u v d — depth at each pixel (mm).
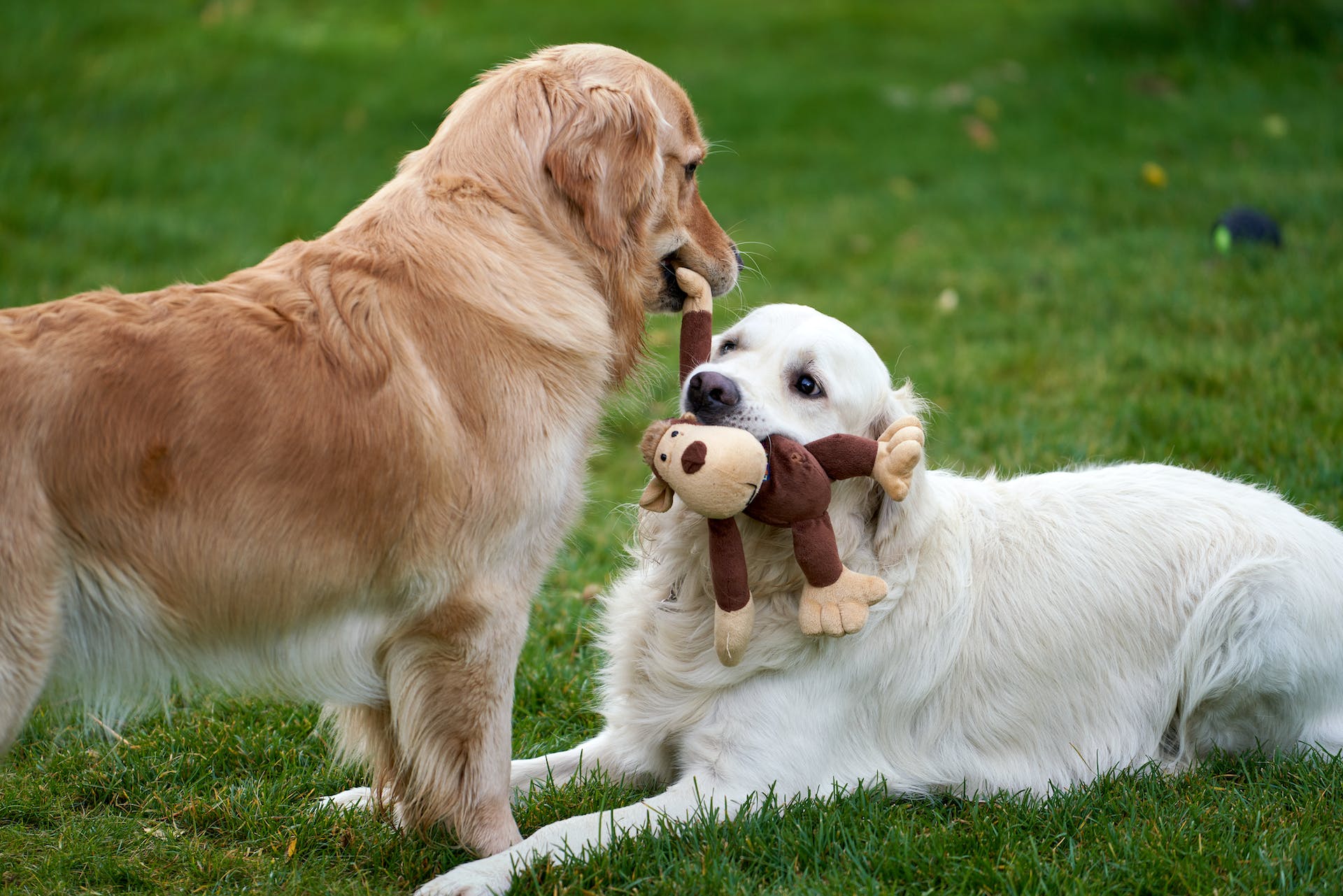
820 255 10297
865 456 3406
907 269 9766
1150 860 3268
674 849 3316
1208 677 3926
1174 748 4082
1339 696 4027
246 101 13688
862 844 3387
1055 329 8203
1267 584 3896
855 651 3699
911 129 14375
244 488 2895
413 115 13695
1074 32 18516
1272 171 11812
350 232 3264
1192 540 4051
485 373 3145
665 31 18484
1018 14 20125
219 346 2914
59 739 4016
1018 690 3893
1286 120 13781
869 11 20500
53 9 15781
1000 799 3736
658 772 3924
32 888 3211
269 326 2979
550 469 3242
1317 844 3357
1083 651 3914
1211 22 17891
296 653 3123
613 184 3428
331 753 4039
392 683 3266
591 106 3418
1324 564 4020
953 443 6566
